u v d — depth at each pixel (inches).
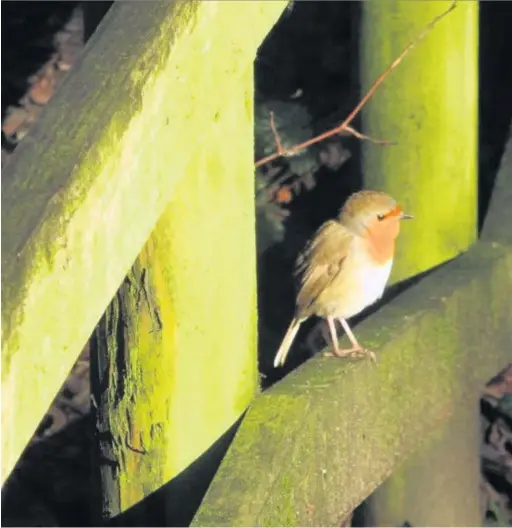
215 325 186.4
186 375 187.5
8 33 500.1
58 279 136.1
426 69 258.2
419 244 267.1
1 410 129.3
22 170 140.1
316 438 193.6
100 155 141.7
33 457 387.9
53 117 145.3
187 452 191.0
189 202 180.4
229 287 185.9
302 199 439.2
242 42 163.2
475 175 267.3
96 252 141.3
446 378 236.8
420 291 239.3
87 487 376.5
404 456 225.6
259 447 181.2
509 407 361.7
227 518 167.5
